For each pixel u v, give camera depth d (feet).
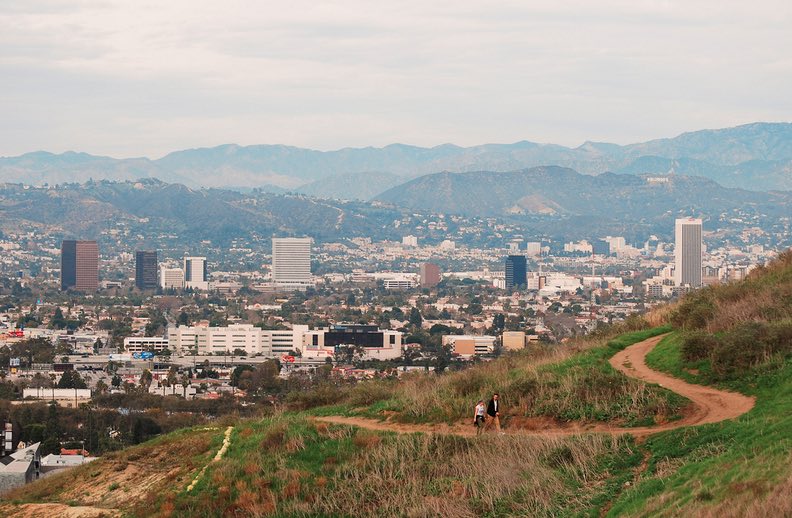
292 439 196.13
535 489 161.17
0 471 291.58
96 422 465.06
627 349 227.61
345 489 177.17
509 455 172.45
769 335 185.16
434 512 164.04
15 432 409.49
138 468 212.23
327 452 190.90
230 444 207.31
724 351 185.16
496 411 184.03
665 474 148.56
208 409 521.24
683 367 194.90
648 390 183.73
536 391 195.62
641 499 142.92
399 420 202.49
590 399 186.70
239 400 554.87
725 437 154.71
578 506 151.64
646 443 164.25
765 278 252.42
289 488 180.04
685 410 174.19
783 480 127.03
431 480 174.60
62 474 222.07
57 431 433.07
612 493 152.56
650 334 239.50
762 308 214.69
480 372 224.53
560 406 187.52
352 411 217.36
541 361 235.61
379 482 176.24
